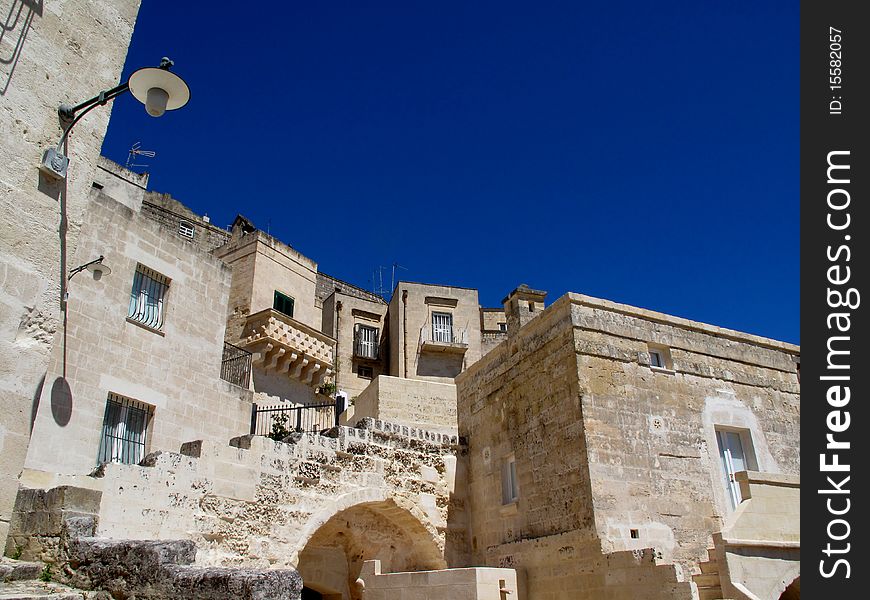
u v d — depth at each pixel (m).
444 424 26.92
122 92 8.59
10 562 7.84
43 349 7.69
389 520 18.36
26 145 7.91
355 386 37.50
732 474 16.53
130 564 7.39
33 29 8.29
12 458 7.21
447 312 39.44
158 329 16.81
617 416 15.36
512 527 16.81
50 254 7.96
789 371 18.81
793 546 13.76
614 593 13.16
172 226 36.53
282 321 29.77
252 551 13.59
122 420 15.55
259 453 14.45
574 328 15.85
